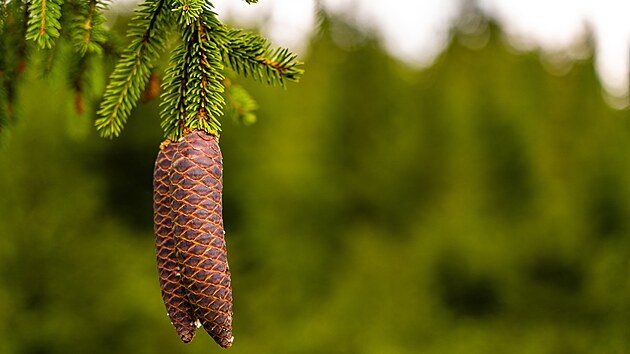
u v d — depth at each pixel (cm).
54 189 1183
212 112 146
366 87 2100
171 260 151
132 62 164
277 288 1466
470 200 2041
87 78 209
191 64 147
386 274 1816
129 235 1323
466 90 2205
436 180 2123
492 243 1973
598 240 1967
